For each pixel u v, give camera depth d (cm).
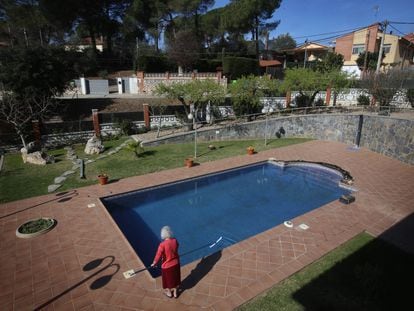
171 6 3847
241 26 4006
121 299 551
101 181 1154
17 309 531
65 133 1834
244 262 663
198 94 1844
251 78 2105
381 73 2227
